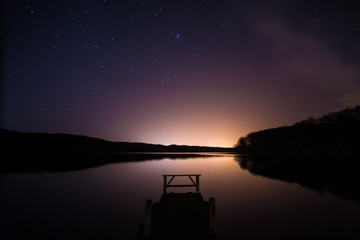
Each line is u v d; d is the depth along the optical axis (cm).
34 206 1191
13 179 2073
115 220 971
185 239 519
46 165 3344
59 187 1716
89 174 2430
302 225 857
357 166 2853
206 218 665
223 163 3941
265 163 3800
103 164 3691
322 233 773
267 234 773
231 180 2036
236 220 927
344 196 1339
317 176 2153
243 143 10256
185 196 954
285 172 2530
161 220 649
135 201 1310
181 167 3231
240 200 1282
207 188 1667
